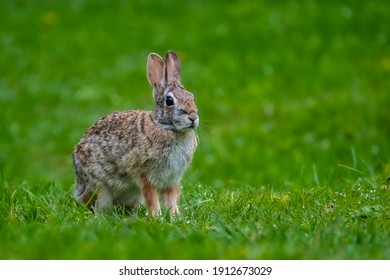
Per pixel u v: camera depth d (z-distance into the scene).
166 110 8.62
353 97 18.09
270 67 20.11
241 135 16.77
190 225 7.70
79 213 8.34
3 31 23.64
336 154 15.20
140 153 8.70
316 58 20.84
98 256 6.48
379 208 8.24
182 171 8.94
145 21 23.97
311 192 9.24
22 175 15.04
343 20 22.92
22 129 17.73
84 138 9.32
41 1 26.36
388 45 21.48
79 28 23.73
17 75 20.80
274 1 25.06
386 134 16.25
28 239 7.01
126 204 9.37
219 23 23.38
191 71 20.14
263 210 8.27
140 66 20.86
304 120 17.12
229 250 6.54
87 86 19.83
